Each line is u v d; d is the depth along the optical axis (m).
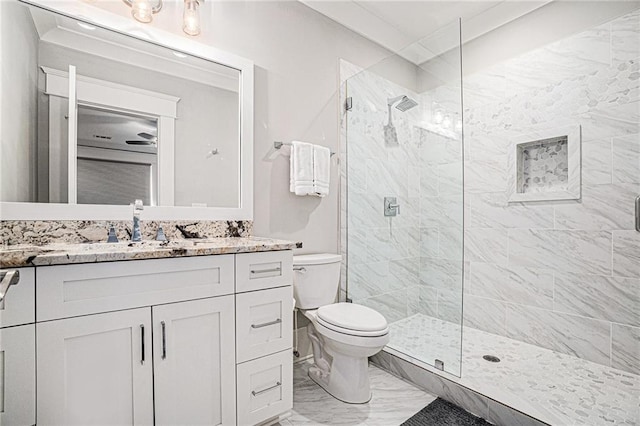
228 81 1.89
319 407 1.69
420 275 2.19
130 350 1.10
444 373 1.87
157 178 1.66
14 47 1.32
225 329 1.32
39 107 1.37
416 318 2.18
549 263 2.30
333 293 2.07
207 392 1.27
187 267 1.22
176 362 1.20
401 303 2.27
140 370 1.12
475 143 2.75
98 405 1.04
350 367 1.75
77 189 1.45
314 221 2.31
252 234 1.96
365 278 2.45
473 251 2.74
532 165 2.49
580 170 2.16
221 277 1.31
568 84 2.22
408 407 1.70
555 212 2.28
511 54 2.54
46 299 0.95
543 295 2.33
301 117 2.24
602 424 1.41
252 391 1.40
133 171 1.59
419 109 2.24
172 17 1.72
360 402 1.72
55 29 1.42
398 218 2.33
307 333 2.22
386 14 2.48
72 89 1.45
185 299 1.22
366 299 2.44
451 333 1.95
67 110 1.43
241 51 1.95
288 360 1.52
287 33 2.18
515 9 2.41
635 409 1.53
